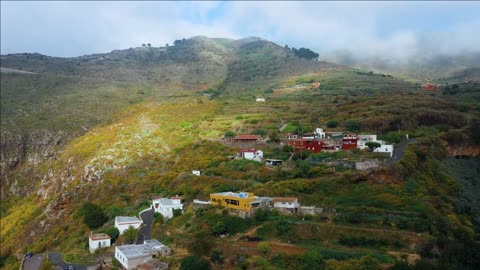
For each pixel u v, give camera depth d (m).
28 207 172.62
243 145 153.62
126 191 138.88
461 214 92.56
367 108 170.00
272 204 95.06
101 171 154.75
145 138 180.88
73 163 175.00
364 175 100.75
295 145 135.62
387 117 147.50
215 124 189.62
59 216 139.62
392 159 111.12
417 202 91.12
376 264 70.12
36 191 185.50
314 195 98.00
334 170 107.62
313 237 82.25
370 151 122.50
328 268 70.94
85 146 185.88
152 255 85.44
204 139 169.88
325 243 80.31
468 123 142.50
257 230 86.94
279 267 74.06
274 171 116.06
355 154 121.19
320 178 103.31
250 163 127.50
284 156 130.38
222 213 96.50
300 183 102.38
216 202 101.94
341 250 77.19
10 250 137.62
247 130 174.12
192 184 123.38
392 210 88.31
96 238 101.25
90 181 151.88
